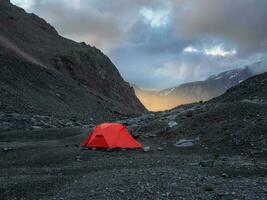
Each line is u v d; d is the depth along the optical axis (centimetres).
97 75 15025
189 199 1698
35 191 1989
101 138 3253
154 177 2052
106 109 10744
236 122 3469
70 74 13812
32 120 5144
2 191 1995
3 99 6606
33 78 9338
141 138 3784
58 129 4512
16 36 13875
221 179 2064
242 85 5203
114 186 1909
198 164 2483
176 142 3447
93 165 2608
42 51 13888
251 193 1794
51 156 2961
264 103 3828
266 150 2830
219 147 3108
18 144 3634
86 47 16925
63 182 2128
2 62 8956
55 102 8588
